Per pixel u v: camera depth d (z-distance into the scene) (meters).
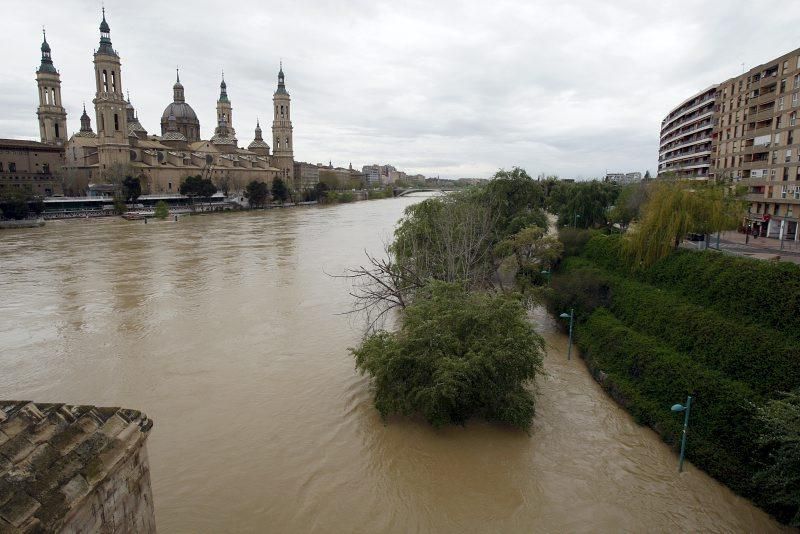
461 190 58.09
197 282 54.34
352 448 22.70
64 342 35.91
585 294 38.22
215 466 21.39
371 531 17.95
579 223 63.00
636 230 40.16
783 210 59.59
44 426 8.83
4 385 29.16
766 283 25.42
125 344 35.44
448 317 25.33
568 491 20.03
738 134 73.12
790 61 58.94
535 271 41.56
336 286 52.50
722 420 21.59
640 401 25.48
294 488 20.08
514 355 23.45
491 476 20.84
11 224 103.12
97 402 26.98
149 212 130.88
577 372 30.89
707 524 18.33
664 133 128.38
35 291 50.31
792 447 17.42
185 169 170.88
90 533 8.68
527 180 53.38
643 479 20.70
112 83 144.38
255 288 51.59
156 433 23.91
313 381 29.38
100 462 8.92
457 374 22.42
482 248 43.44
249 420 25.06
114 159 145.62
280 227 110.81
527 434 23.62
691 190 37.56
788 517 17.84
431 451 22.48
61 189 155.38
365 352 25.64
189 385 28.98
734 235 64.88
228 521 18.28
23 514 7.32
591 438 23.56
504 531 17.97
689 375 24.42
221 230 104.25
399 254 43.28
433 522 18.36
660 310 30.80
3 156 144.75
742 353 23.44
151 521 11.13
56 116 174.50
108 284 53.31
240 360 32.53
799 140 56.66
